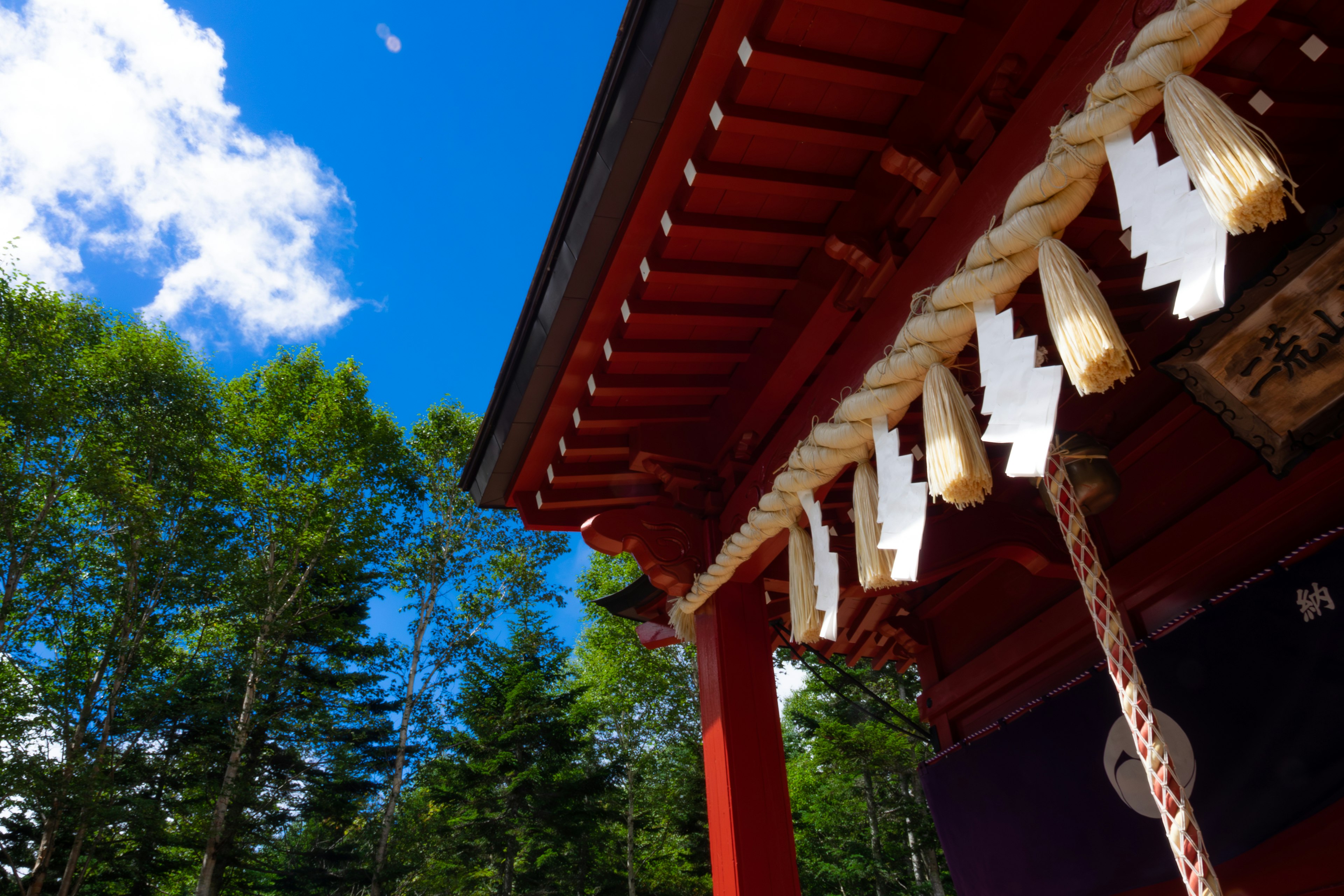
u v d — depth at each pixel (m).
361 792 14.42
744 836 2.57
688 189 2.20
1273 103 2.40
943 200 2.04
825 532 2.25
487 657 16.64
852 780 16.67
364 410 16.94
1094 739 3.30
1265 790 2.62
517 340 2.78
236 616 14.06
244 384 16.84
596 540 3.03
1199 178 1.19
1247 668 2.73
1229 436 3.04
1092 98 1.43
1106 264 2.88
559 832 14.30
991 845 3.79
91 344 15.00
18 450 12.48
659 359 2.79
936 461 1.64
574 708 16.20
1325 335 2.42
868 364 2.29
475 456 3.28
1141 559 3.25
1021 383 1.50
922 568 3.22
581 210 2.31
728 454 3.04
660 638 4.20
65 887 10.84
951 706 4.34
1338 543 2.54
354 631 16.12
